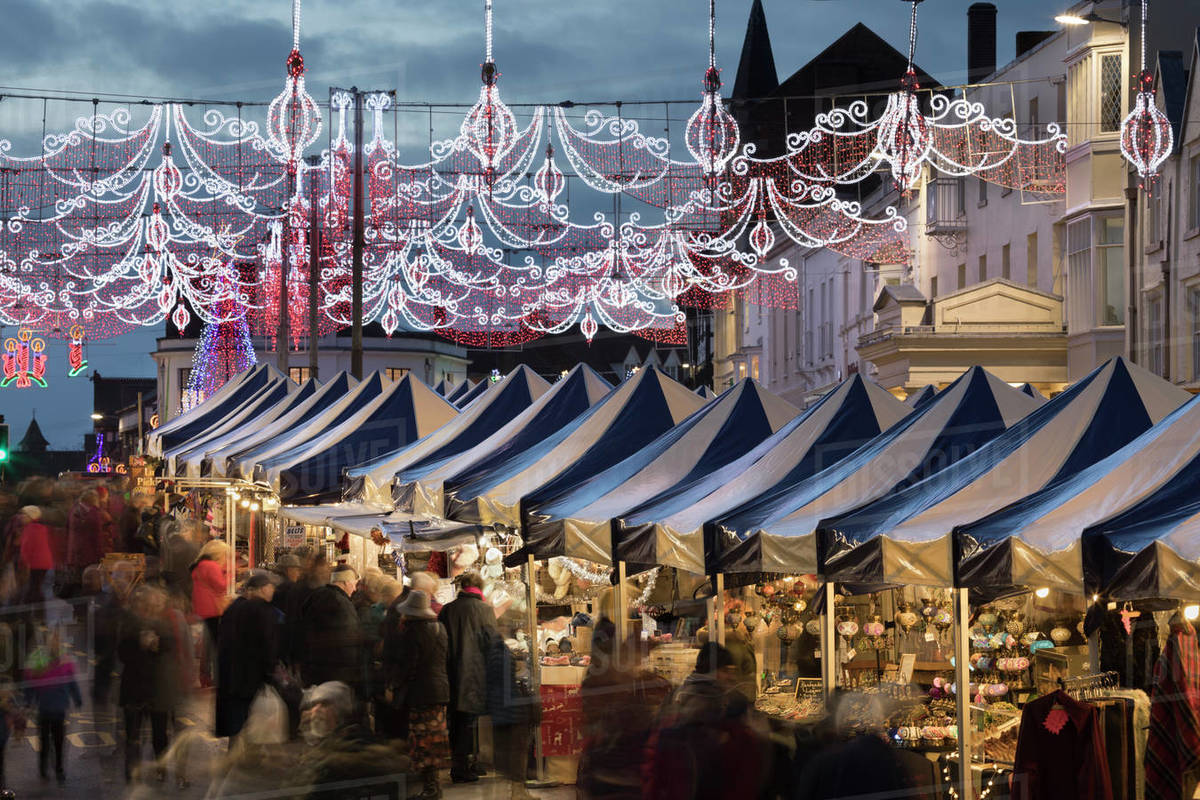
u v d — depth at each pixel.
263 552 24.77
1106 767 7.91
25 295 42.22
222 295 49.66
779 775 7.09
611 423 14.10
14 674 10.47
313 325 29.66
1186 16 29.38
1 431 28.06
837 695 7.03
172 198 26.81
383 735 8.35
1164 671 7.98
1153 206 28.48
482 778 10.94
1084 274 30.70
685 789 7.03
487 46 20.12
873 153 30.45
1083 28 30.55
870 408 12.08
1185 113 27.03
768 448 11.95
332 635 10.02
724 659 7.26
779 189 51.69
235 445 24.16
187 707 10.16
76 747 10.44
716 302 62.25
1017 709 10.33
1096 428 9.44
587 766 7.45
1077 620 11.05
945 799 9.06
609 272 39.41
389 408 19.16
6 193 24.38
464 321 41.50
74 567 12.32
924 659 12.48
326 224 30.53
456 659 10.52
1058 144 31.22
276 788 7.64
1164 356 27.66
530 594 12.65
